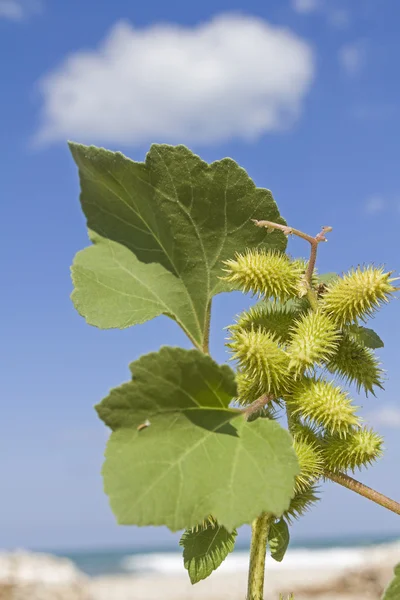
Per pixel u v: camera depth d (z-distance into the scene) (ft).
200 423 1.05
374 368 1.23
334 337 1.18
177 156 1.18
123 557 30.12
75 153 1.17
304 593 7.98
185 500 1.00
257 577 1.10
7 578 5.57
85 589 5.89
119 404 1.03
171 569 24.48
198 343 1.21
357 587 7.77
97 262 1.19
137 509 0.99
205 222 1.20
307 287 1.19
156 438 1.03
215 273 1.22
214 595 11.01
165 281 1.21
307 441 1.17
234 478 1.02
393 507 1.13
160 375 1.03
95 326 1.16
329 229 1.18
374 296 1.18
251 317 1.22
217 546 1.18
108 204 1.19
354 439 1.15
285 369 1.16
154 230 1.20
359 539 32.65
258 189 1.19
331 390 1.17
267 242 1.21
